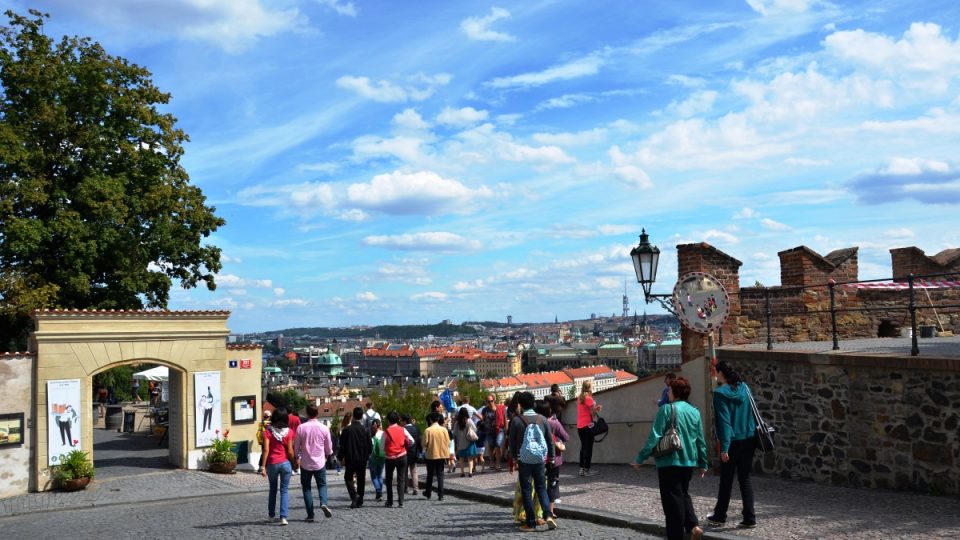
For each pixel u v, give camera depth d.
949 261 19.72
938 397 11.16
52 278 28.41
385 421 27.14
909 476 11.58
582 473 16.08
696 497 12.32
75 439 18.56
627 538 10.18
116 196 28.58
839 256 19.12
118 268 29.50
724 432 9.75
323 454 12.98
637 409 17.86
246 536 11.63
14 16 28.84
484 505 13.85
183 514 14.30
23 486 17.81
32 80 28.09
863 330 19.09
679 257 17.81
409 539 10.74
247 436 22.50
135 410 32.66
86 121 29.45
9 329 28.67
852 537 9.02
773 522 10.06
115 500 16.61
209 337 21.34
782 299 18.09
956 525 9.31
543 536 10.51
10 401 17.86
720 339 17.03
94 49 30.36
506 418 18.28
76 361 18.80
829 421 13.01
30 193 26.88
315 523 12.58
